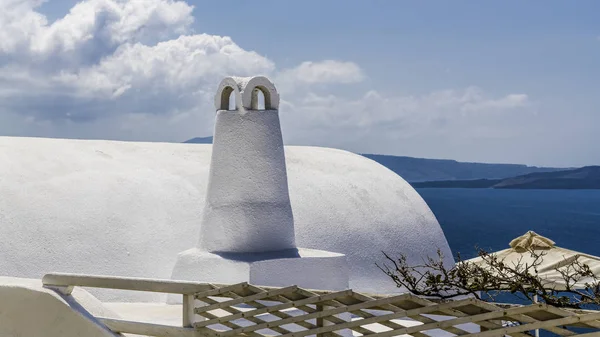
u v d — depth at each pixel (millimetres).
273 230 12781
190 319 8555
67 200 14539
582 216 148875
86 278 8633
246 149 12688
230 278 12117
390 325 7613
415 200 18438
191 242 14891
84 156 15828
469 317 7230
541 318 7031
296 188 16703
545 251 15305
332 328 7906
